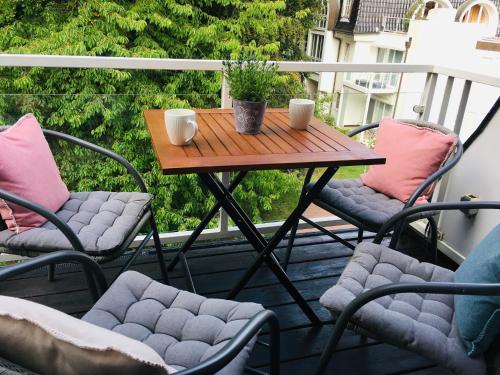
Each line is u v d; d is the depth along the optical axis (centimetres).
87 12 811
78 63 183
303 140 156
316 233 250
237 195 235
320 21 1024
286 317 181
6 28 837
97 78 355
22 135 154
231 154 139
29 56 175
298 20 985
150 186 225
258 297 193
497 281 108
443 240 238
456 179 227
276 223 244
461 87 222
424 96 236
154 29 858
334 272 214
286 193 225
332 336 116
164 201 230
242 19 902
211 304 117
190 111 148
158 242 182
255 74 151
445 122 239
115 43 819
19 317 61
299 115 166
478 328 107
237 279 205
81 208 166
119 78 352
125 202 170
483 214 210
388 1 972
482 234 212
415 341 112
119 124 204
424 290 104
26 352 61
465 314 111
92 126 199
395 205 185
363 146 152
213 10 906
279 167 132
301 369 156
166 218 231
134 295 121
